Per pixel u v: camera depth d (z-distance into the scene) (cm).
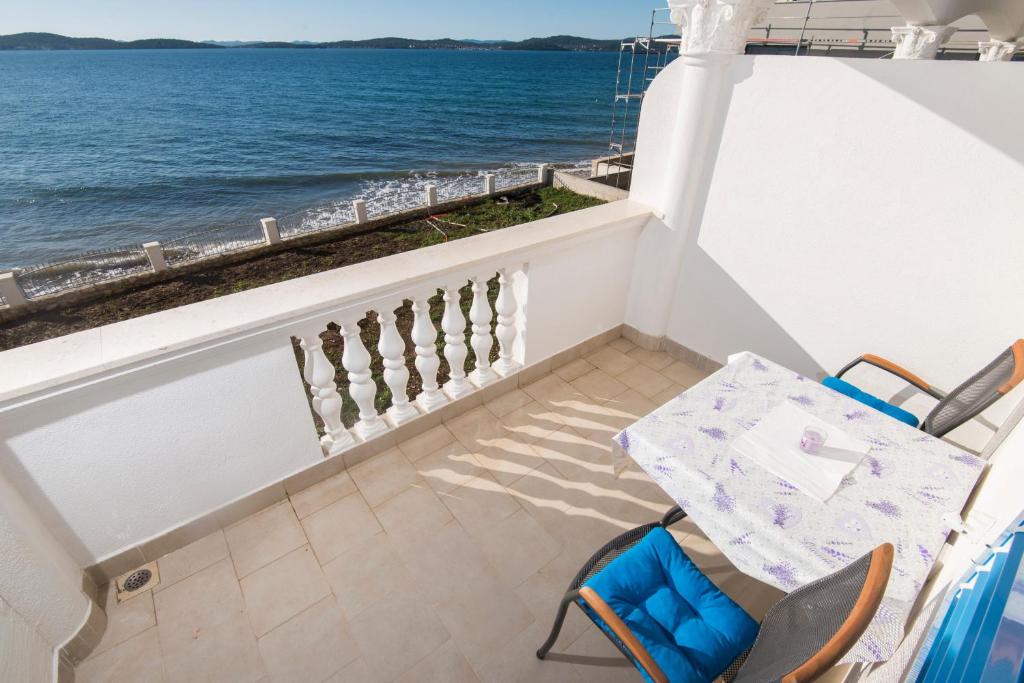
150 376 178
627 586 158
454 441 285
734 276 307
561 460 272
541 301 307
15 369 155
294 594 203
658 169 324
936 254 225
